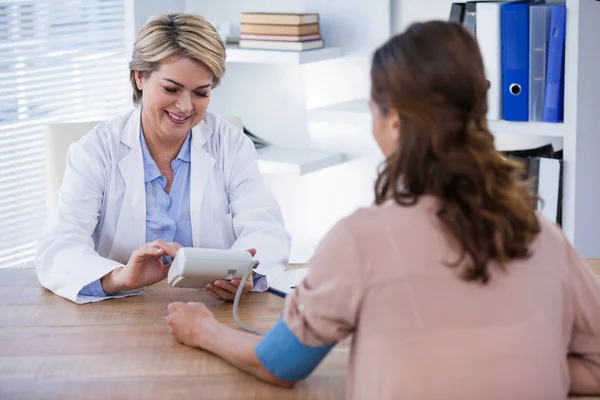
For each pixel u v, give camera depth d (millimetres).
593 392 1321
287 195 3514
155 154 2088
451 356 1143
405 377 1146
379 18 3131
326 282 1189
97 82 3365
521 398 1150
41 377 1457
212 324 1555
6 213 3203
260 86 3467
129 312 1765
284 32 3029
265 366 1353
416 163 1166
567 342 1266
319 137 3375
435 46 1148
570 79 2598
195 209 2096
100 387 1417
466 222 1137
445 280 1149
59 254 1907
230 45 3205
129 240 2059
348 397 1243
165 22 1934
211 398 1373
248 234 2066
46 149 2346
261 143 3502
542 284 1196
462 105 1152
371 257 1162
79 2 3266
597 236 2801
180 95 1944
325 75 3305
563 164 2666
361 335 1182
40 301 1838
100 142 2062
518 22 2623
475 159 1146
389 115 1193
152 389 1406
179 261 1701
